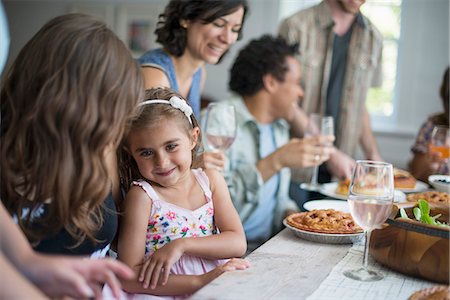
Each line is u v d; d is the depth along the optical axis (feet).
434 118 8.71
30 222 3.33
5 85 3.21
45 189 3.13
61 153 3.08
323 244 4.22
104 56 3.15
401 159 13.29
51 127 3.05
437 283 3.39
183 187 4.39
